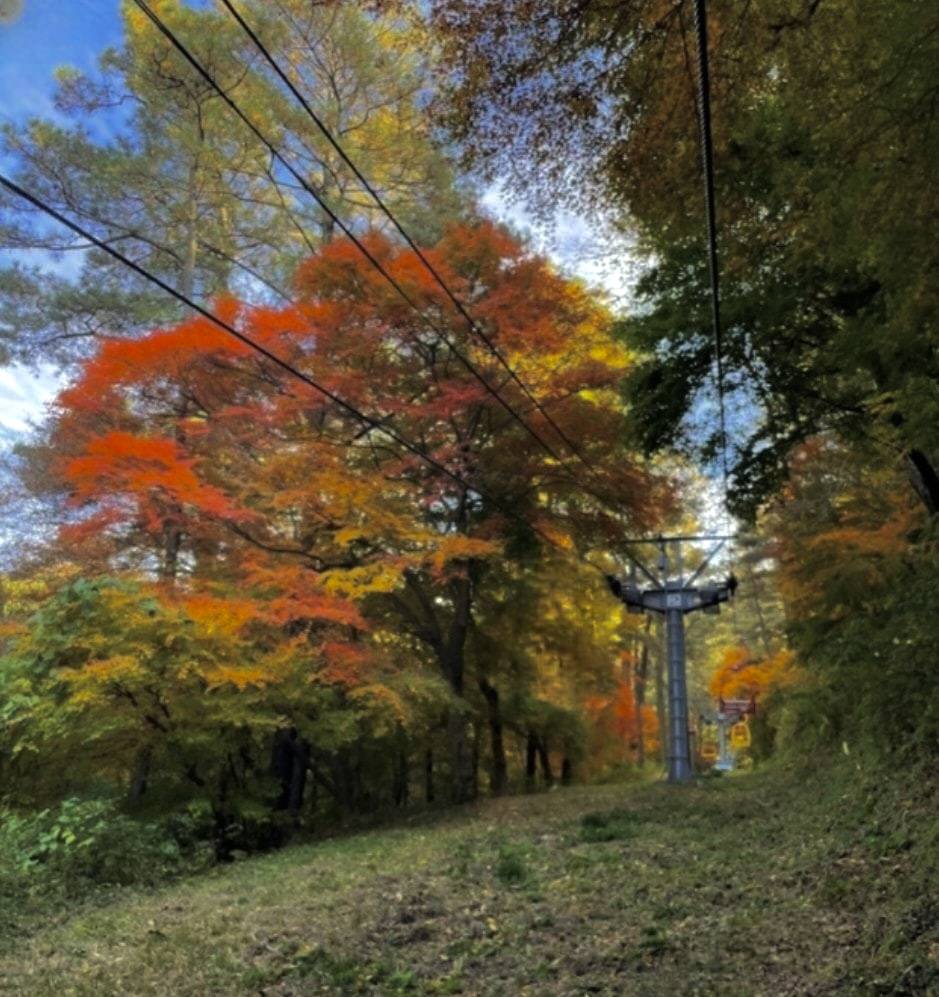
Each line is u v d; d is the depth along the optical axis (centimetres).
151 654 973
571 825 976
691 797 1159
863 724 806
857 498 1236
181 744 1052
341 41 1336
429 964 487
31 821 903
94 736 960
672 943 478
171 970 504
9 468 1364
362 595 1127
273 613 1040
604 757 2578
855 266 739
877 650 785
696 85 499
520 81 492
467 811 1290
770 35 475
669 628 1681
